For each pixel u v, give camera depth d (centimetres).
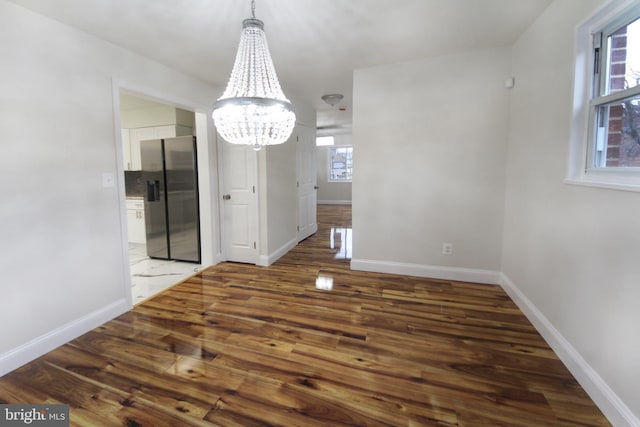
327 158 1018
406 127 312
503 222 293
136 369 181
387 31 232
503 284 292
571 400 154
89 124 222
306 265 380
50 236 200
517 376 172
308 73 329
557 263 192
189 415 146
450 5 197
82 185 219
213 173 371
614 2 143
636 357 127
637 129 140
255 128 141
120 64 244
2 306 177
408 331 221
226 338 214
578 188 170
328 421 143
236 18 203
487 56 278
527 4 198
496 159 288
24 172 185
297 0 185
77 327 217
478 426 139
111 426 141
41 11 188
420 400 155
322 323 234
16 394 161
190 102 321
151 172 406
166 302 275
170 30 218
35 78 189
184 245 405
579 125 174
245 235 387
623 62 149
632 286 130
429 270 324
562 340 185
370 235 343
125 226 254
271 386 166
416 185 317
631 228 131
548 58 204
